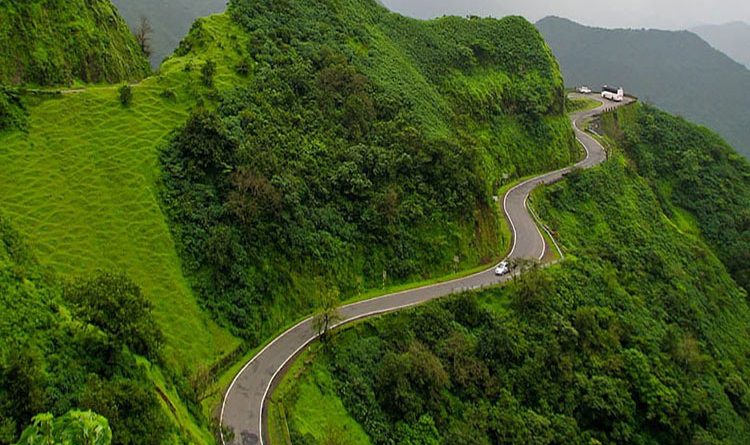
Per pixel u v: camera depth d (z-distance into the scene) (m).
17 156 52.44
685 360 67.94
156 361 36.59
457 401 51.56
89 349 30.50
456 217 71.12
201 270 50.47
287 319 53.44
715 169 129.75
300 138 65.88
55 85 63.19
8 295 29.42
